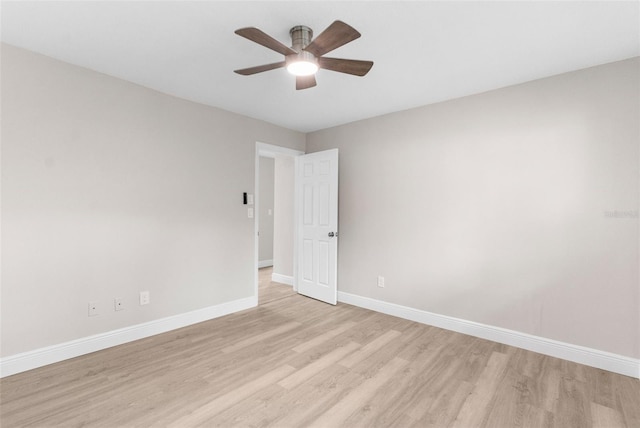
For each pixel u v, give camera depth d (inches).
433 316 130.0
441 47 86.2
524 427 70.1
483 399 80.0
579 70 98.7
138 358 100.0
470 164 120.3
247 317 139.3
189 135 128.6
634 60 90.4
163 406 76.0
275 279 208.5
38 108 92.4
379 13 71.7
